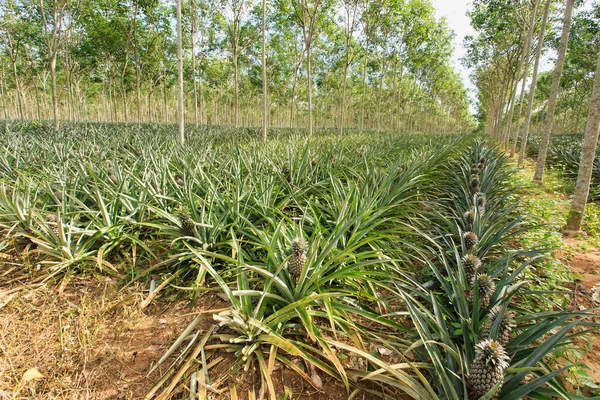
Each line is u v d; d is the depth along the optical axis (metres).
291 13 17.00
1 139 10.49
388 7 17.72
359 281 3.24
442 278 2.85
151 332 2.71
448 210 5.46
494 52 21.73
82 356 2.43
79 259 3.54
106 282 3.38
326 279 2.74
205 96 42.94
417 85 37.31
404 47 24.75
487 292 2.52
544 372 2.04
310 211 4.76
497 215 4.40
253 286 3.05
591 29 16.61
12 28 19.02
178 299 3.16
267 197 4.48
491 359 1.71
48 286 3.29
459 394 1.94
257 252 3.65
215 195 4.35
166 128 19.95
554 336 1.95
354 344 2.48
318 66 29.50
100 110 54.31
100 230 3.72
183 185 5.32
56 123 13.93
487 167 6.80
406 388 1.95
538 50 11.59
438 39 25.34
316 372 2.34
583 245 4.54
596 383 2.26
